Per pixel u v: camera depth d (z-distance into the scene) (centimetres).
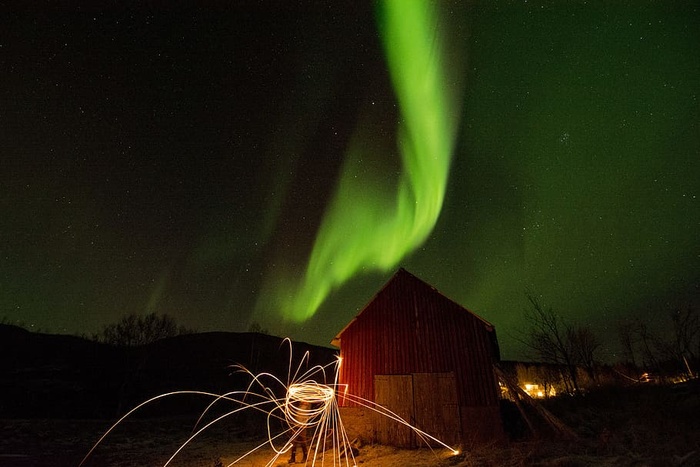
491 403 1548
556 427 1461
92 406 3114
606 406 1989
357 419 1677
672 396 1822
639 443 1185
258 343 5406
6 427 2017
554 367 3036
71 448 1727
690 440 1107
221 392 3834
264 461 1477
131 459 1567
